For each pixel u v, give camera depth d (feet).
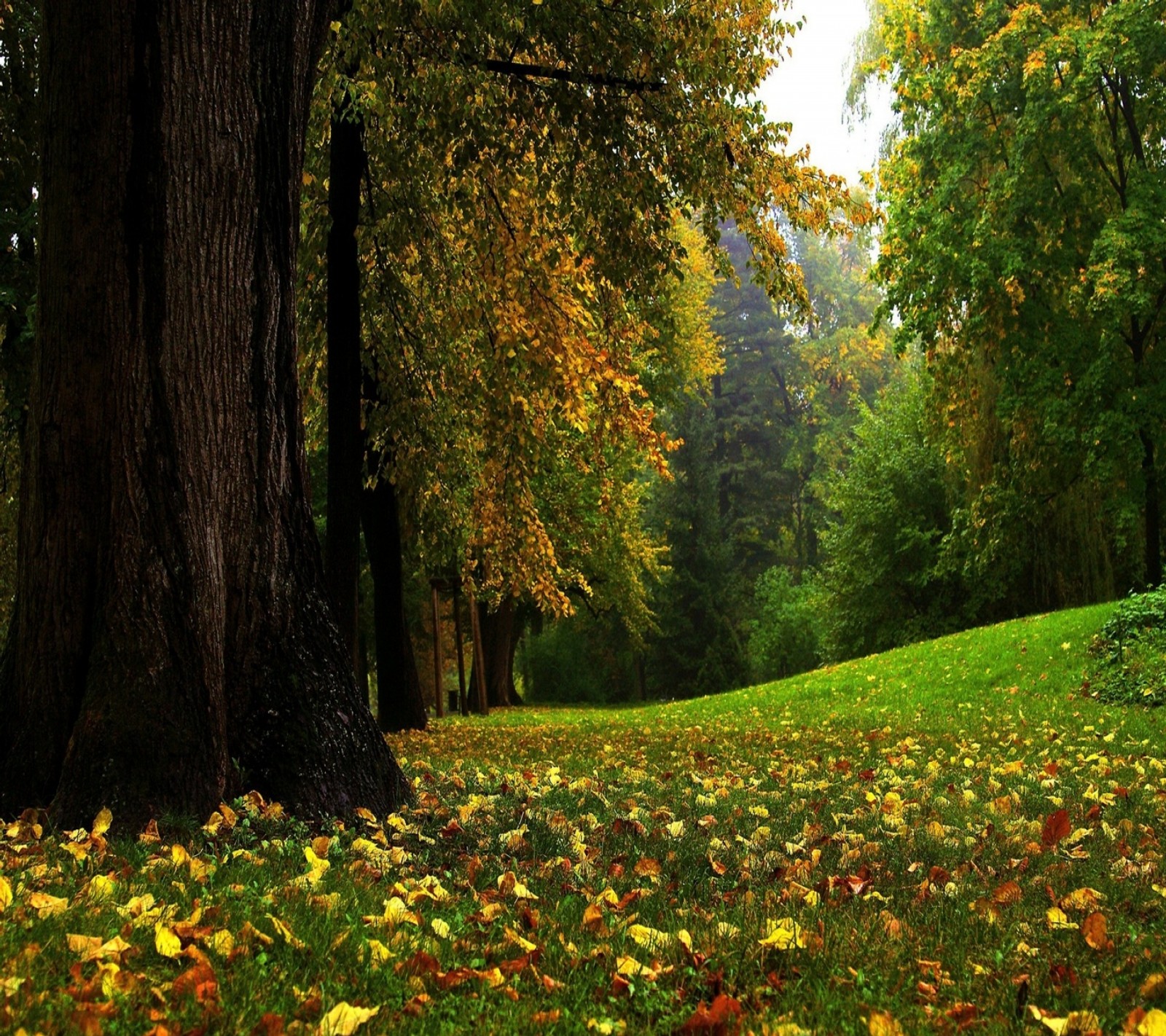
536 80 39.73
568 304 44.68
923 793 23.66
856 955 10.32
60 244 17.11
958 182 72.79
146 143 17.07
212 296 17.81
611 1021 8.24
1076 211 71.61
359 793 18.26
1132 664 52.65
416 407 48.88
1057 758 32.68
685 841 16.93
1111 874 14.79
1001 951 10.39
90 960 9.00
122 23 17.01
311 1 20.25
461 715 90.02
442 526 55.16
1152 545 73.20
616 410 46.70
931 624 111.34
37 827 14.65
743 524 199.52
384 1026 8.02
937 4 76.28
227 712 17.75
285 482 19.11
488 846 15.87
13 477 50.88
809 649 150.10
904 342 77.92
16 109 39.01
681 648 164.25
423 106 36.06
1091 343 71.61
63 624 16.72
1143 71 67.00
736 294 220.23
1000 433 85.25
